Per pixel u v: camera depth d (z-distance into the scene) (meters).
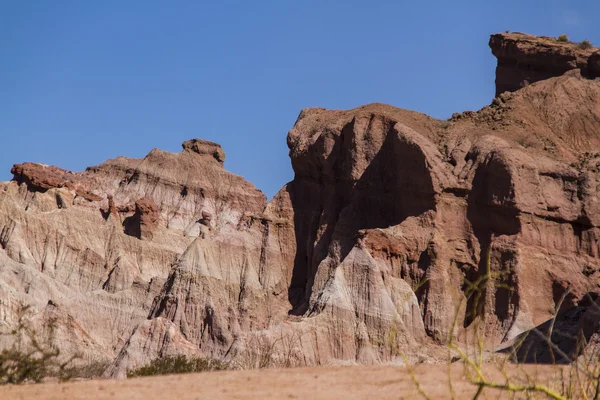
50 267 141.62
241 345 94.69
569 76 136.88
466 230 110.25
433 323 103.50
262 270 121.88
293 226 125.69
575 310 80.94
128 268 133.12
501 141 115.81
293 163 127.56
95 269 141.62
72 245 144.62
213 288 117.00
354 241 111.94
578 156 120.50
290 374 46.28
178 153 183.62
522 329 100.06
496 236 108.25
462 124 124.06
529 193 108.69
